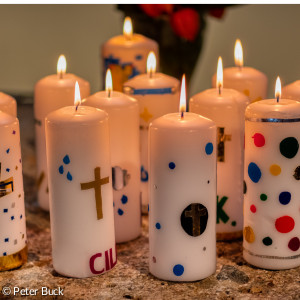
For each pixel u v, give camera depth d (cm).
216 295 82
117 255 94
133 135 97
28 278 87
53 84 107
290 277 86
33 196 120
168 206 83
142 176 108
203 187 83
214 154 84
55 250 88
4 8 187
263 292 82
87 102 95
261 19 184
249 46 186
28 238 101
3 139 85
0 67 191
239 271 88
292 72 185
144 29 128
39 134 110
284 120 83
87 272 87
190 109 97
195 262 85
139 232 101
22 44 190
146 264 91
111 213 88
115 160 96
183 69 129
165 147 81
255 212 88
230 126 94
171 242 84
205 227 85
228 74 108
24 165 136
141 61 118
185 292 83
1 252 88
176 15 122
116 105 94
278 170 85
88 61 191
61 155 83
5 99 97
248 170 87
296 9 181
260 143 85
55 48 191
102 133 84
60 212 85
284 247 87
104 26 188
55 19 189
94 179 84
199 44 127
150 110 105
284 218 86
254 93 108
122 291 83
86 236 86
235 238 99
